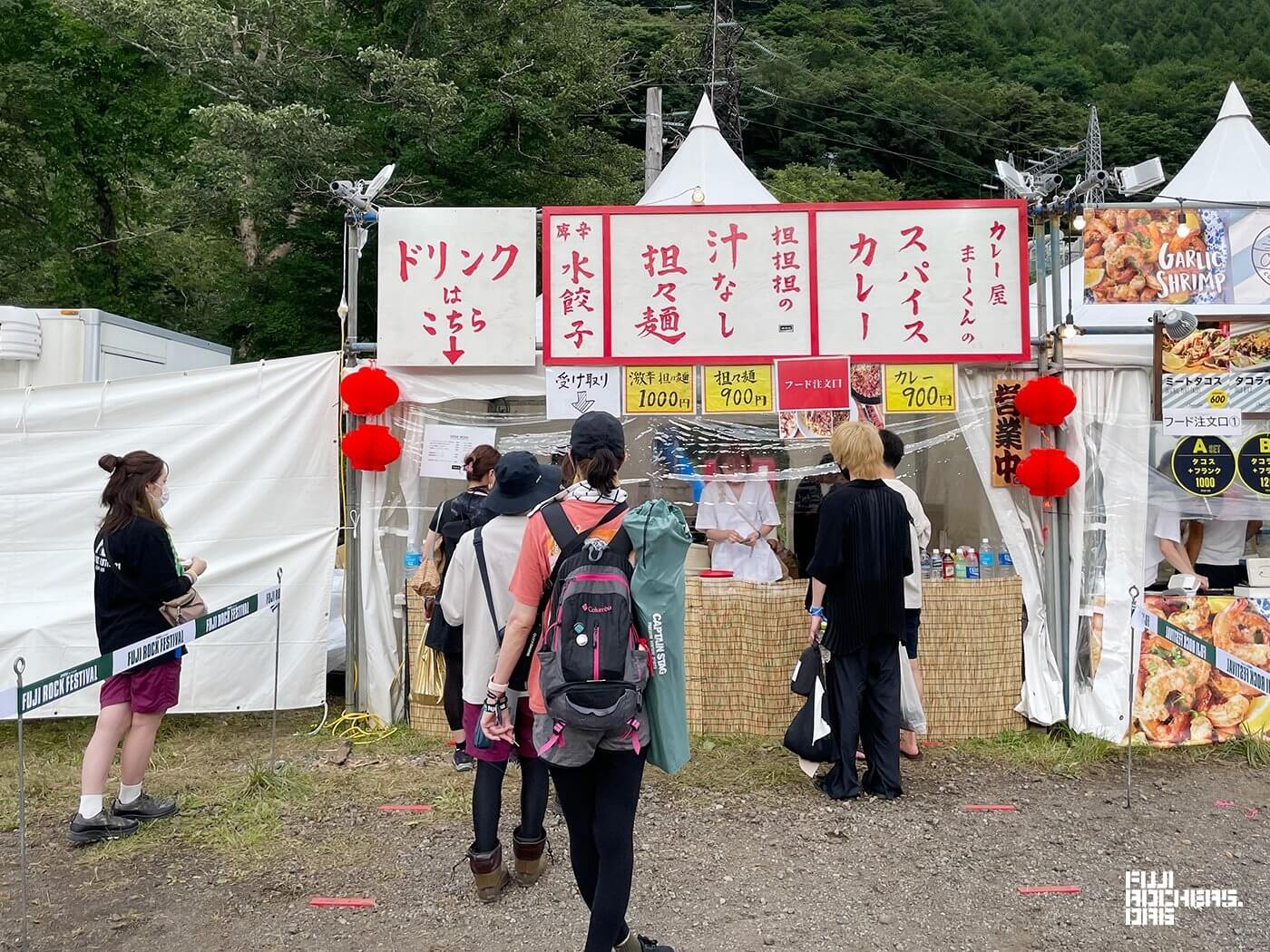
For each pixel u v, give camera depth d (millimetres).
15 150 12617
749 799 4156
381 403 4977
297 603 5141
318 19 12344
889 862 3523
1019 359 5020
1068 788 4297
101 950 2924
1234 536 5184
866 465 4094
